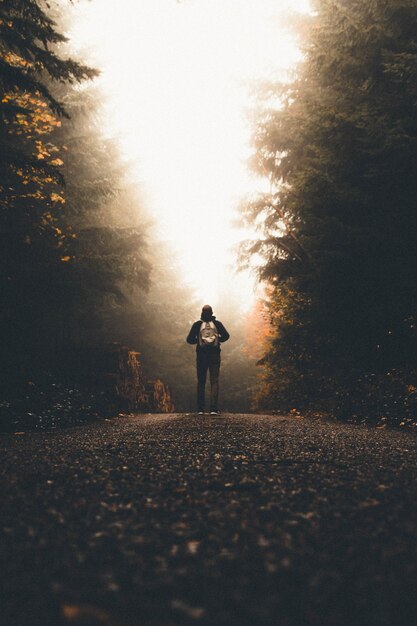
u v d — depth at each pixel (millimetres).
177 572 1339
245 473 2871
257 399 19438
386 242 7641
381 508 2029
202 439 5004
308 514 1931
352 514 1934
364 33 8242
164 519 1866
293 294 11875
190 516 1908
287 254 14383
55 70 8477
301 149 13250
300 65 13586
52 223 13891
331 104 8977
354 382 10227
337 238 7949
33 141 12820
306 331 9961
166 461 3375
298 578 1302
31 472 2893
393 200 7770
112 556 1459
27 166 8727
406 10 7984
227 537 1642
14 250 11648
